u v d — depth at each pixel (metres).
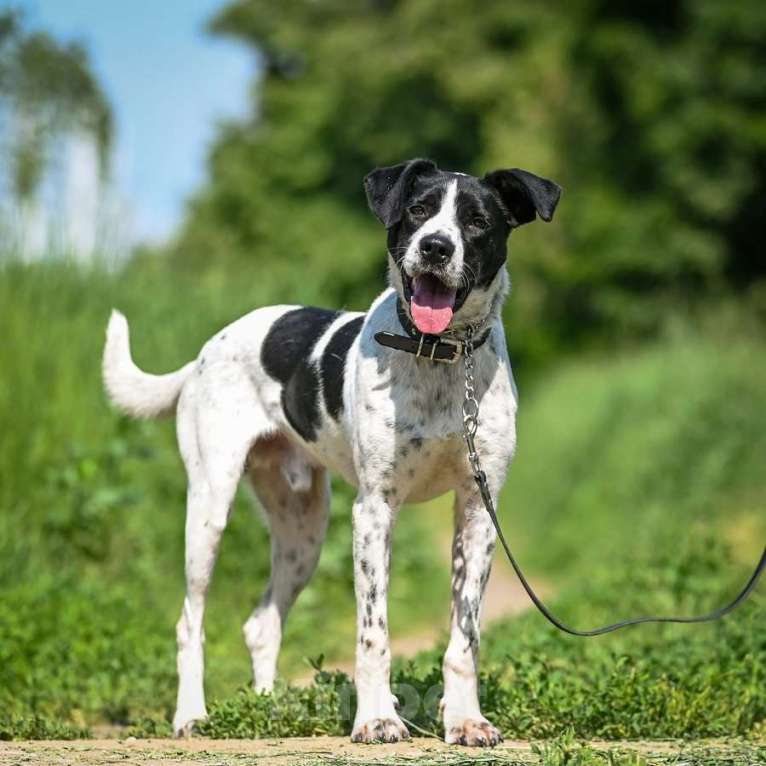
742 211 30.20
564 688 6.62
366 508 6.09
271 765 5.07
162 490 11.72
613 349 31.14
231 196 42.19
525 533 19.89
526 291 33.19
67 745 5.92
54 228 13.02
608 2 31.97
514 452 6.13
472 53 39.00
